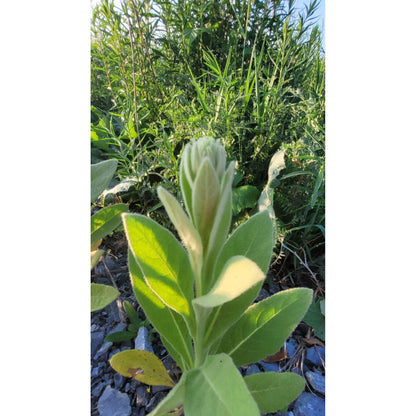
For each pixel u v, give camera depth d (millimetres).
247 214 583
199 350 306
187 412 232
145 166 668
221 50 794
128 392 412
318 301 502
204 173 236
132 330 480
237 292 203
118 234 641
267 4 766
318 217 580
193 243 255
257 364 447
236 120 628
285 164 585
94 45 808
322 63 667
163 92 778
